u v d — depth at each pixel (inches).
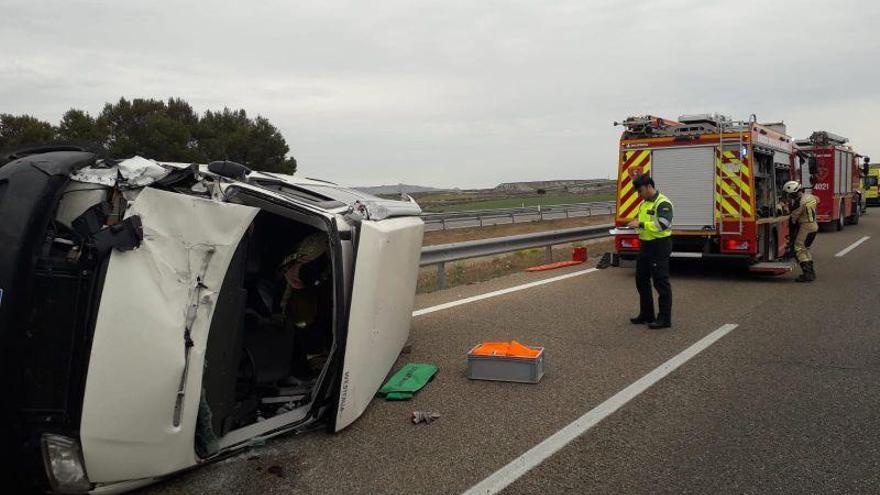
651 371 243.8
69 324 131.6
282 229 212.5
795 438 180.5
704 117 470.0
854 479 155.9
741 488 152.3
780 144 524.1
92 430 129.5
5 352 125.3
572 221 1188.5
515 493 150.6
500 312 352.8
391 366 232.2
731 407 205.2
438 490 152.2
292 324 199.9
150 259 136.7
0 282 126.3
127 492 144.7
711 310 360.5
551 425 191.3
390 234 204.4
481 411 203.3
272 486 153.3
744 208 457.1
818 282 457.7
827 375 237.1
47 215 131.9
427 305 372.8
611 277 483.5
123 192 139.8
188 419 141.2
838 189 889.5
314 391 179.8
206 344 144.9
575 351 273.1
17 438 129.2
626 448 174.9
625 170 493.0
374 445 177.3
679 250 485.1
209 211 146.8
